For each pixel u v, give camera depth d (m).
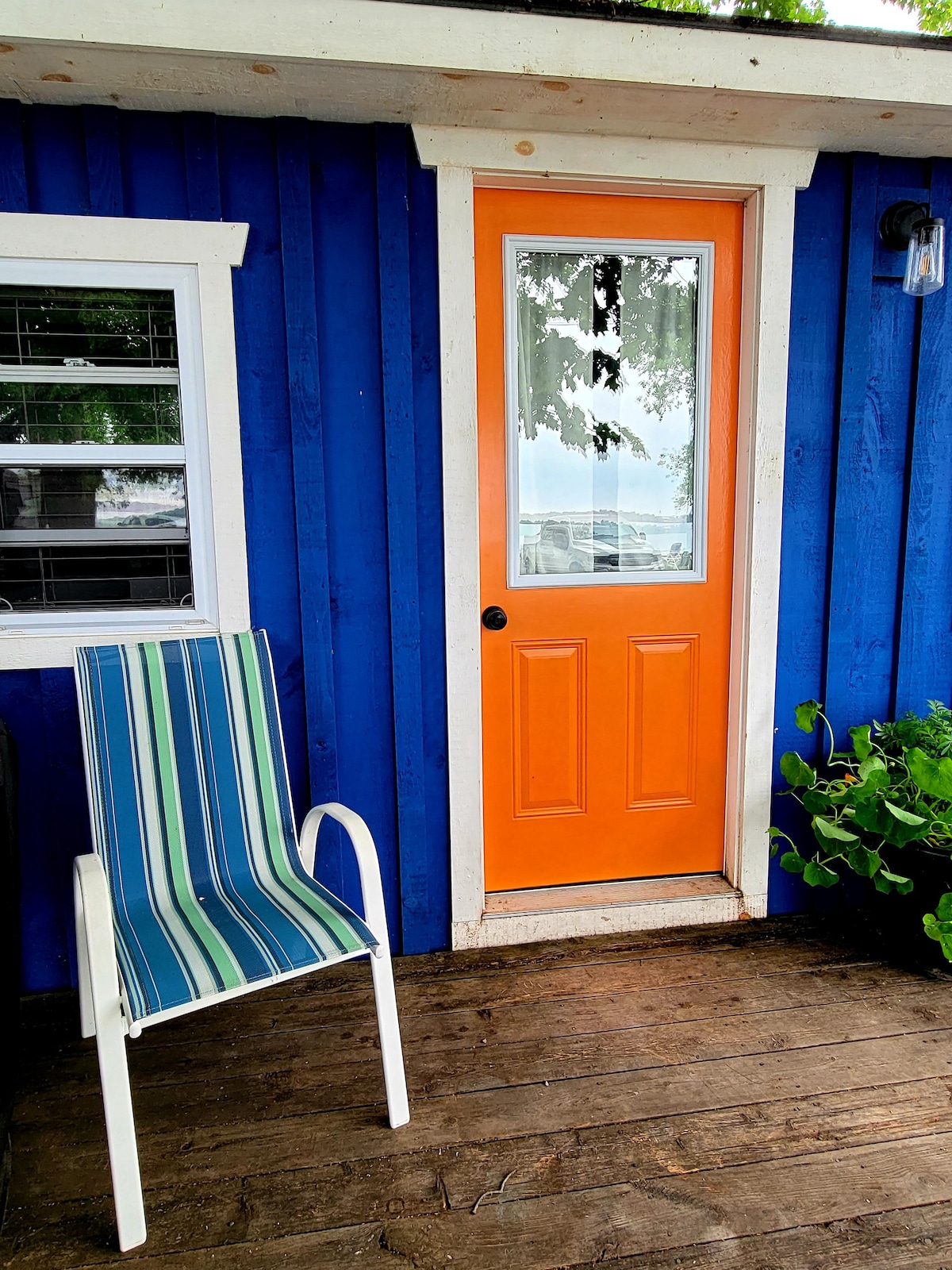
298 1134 1.51
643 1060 1.71
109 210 1.83
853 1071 1.67
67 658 1.93
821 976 2.04
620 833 2.36
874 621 2.37
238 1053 1.77
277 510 2.02
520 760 2.26
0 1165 1.33
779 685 2.32
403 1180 1.40
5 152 1.78
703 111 1.83
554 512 2.21
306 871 1.80
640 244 2.13
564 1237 1.28
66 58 1.57
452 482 2.04
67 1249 1.27
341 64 1.59
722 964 2.10
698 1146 1.47
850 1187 1.38
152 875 1.66
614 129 1.93
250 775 1.80
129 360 1.93
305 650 2.05
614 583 2.24
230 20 1.53
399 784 2.13
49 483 1.94
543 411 2.17
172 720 1.73
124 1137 1.27
